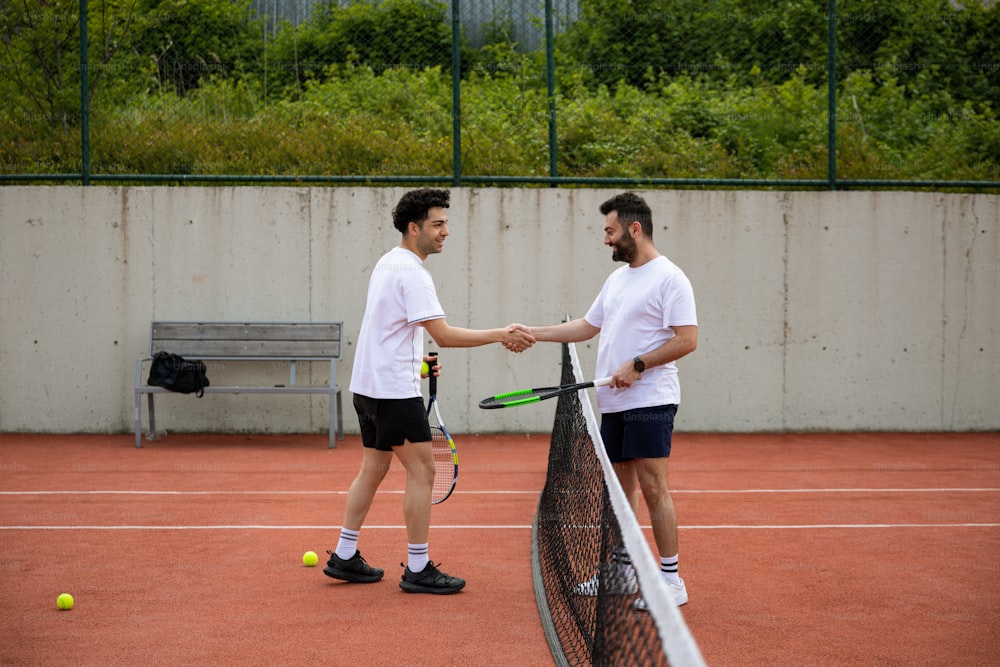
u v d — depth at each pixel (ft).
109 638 11.38
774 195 28.66
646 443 12.34
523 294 28.66
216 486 21.13
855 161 30.71
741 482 21.90
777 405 28.91
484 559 15.11
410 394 13.14
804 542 16.35
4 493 20.26
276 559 15.07
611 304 13.00
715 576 14.21
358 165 30.91
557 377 28.84
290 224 28.40
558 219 28.60
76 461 24.25
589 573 10.87
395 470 22.94
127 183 29.58
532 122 33.78
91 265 28.22
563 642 10.84
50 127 31.60
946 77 38.34
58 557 15.11
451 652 10.95
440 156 30.83
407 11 34.91
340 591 13.35
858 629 11.82
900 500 19.95
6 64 31.24
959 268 28.94
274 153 30.91
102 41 31.89
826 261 28.84
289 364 28.50
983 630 11.78
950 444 27.12
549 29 29.63
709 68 36.60
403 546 15.84
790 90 36.17
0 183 29.09
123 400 28.43
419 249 13.43
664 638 5.45
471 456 25.31
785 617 12.28
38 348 28.25
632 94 37.50
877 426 29.04
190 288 28.35
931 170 32.22
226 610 12.48
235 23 34.65
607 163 31.89
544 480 21.98
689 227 28.68
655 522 12.59
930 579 14.06
